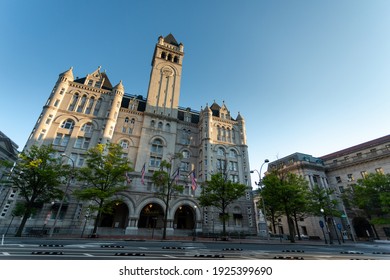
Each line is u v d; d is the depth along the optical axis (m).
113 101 43.53
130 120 47.25
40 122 36.00
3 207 29.08
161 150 46.84
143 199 35.22
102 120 41.88
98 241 19.02
